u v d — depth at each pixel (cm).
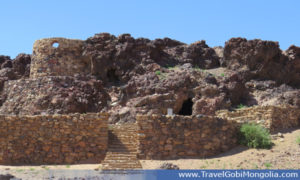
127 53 4169
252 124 2531
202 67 4597
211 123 2409
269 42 4203
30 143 2342
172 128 2353
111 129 2592
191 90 3653
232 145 2436
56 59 4116
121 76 4103
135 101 3516
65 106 3412
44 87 3584
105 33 4341
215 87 3647
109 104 3691
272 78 4219
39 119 2372
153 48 4294
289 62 4256
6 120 2355
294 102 3262
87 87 3675
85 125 2372
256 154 2236
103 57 4122
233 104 3756
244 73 4209
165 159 2294
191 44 4956
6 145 2327
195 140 2364
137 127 2372
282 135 2517
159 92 3550
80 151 2339
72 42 4206
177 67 4366
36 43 4219
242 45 4347
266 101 3797
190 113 3719
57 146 2339
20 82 3744
